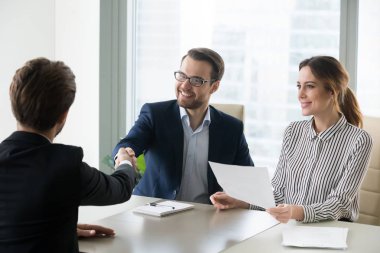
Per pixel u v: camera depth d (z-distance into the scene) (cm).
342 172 256
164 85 430
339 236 209
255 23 402
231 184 229
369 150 253
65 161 161
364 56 364
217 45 413
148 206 247
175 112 291
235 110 326
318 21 386
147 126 290
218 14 410
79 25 420
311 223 230
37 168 159
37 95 158
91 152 432
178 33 423
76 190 163
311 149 268
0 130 419
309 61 264
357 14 364
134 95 437
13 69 417
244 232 214
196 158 287
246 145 299
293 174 271
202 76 277
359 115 271
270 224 227
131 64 428
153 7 427
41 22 411
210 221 229
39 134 163
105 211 243
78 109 423
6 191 157
